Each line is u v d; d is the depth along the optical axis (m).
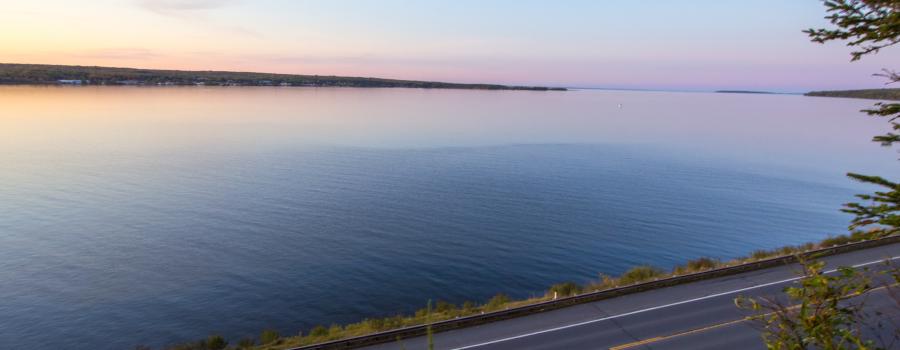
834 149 108.38
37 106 164.25
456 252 41.44
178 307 30.81
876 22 4.42
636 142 118.06
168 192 59.38
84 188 60.47
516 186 66.44
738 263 29.03
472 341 19.50
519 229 47.91
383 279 35.75
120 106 178.88
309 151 92.62
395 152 93.69
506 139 119.00
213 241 42.69
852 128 163.88
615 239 45.91
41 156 80.62
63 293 32.41
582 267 39.38
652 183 70.12
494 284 35.72
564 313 22.08
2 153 82.31
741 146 112.69
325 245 42.22
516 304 23.97
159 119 142.00
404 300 32.69
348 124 143.62
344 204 55.28
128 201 55.03
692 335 19.56
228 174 70.31
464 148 101.44
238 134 115.19
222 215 50.38
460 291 34.41
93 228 45.53
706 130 152.62
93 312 29.98
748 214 54.59
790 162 89.50
